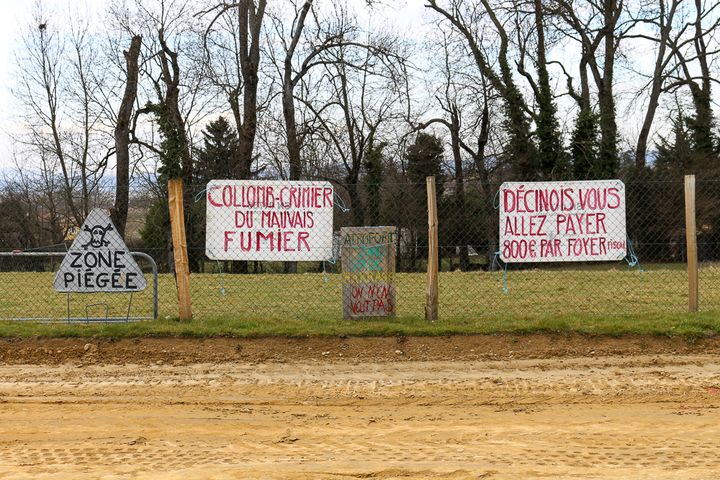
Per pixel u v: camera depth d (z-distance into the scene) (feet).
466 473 16.75
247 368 27.07
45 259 68.23
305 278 58.44
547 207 32.76
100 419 21.61
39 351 28.66
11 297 47.52
